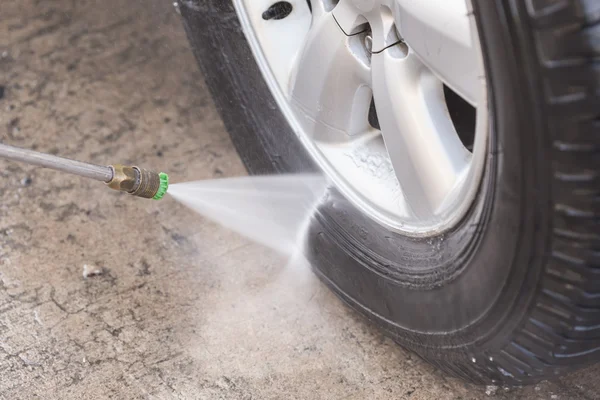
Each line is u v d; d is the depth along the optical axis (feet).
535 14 4.41
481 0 4.70
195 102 10.89
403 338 6.86
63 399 7.11
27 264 8.58
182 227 9.04
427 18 5.42
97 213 9.25
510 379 5.92
